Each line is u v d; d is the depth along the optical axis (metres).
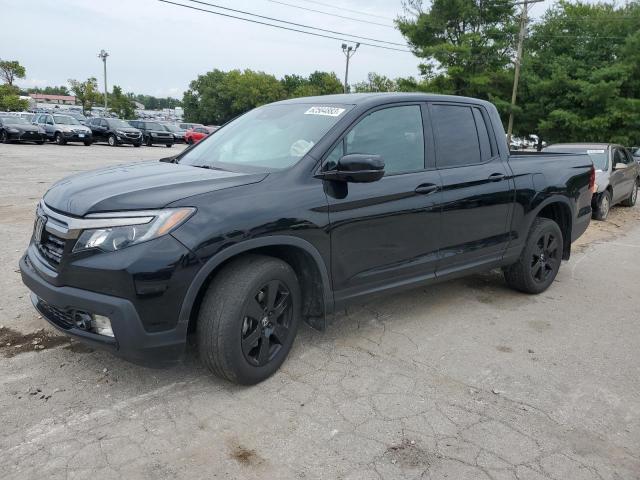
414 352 3.97
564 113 26.62
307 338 4.14
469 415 3.15
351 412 3.12
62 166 16.73
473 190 4.47
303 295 3.76
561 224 5.76
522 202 4.99
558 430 3.03
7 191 10.83
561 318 4.84
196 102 98.25
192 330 3.34
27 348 3.75
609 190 11.12
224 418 3.02
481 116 4.83
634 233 9.69
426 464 2.69
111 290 2.83
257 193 3.24
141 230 2.86
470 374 3.66
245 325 3.22
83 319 2.95
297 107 4.23
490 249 4.77
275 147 3.78
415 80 32.53
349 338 4.18
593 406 3.31
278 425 2.97
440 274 4.38
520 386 3.52
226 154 4.00
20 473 2.52
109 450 2.71
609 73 25.81
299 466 2.64
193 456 2.69
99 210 2.92
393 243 3.93
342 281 3.68
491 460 2.74
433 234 4.21
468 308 5.00
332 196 3.53
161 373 3.48
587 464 2.74
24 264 3.39
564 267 6.82
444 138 4.42
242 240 3.08
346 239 3.62
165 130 34.66
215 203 3.07
